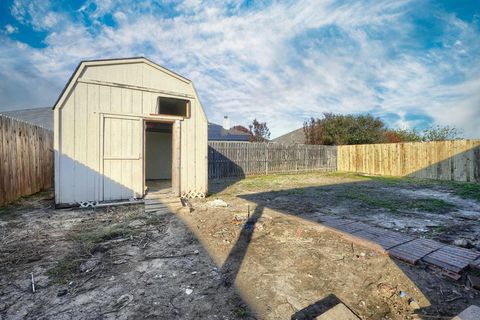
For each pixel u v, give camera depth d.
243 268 3.12
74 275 2.92
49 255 3.44
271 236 4.22
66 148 6.04
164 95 7.27
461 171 11.77
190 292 2.58
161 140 13.26
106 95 6.49
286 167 15.81
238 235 4.27
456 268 2.98
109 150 6.55
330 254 3.51
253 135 24.83
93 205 6.30
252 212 5.82
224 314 2.23
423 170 13.30
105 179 6.51
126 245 3.86
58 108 5.93
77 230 4.50
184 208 6.08
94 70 6.34
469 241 3.96
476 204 6.77
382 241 3.91
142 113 6.96
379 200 7.39
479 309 1.97
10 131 6.48
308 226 4.70
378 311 2.30
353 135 20.20
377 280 2.83
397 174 14.53
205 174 7.93
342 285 2.73
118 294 2.53
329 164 17.98
